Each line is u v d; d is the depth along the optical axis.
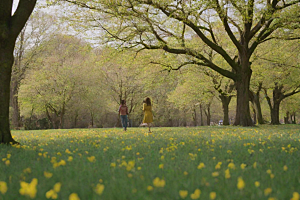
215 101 44.75
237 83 19.20
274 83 29.53
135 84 36.53
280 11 16.86
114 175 3.45
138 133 12.33
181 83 26.75
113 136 10.32
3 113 7.88
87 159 4.64
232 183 2.99
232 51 24.59
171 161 4.33
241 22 18.33
